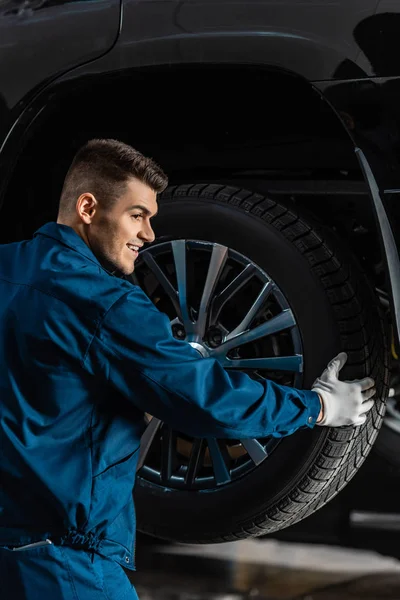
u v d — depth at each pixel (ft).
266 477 8.93
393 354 10.95
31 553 6.14
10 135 9.27
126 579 6.48
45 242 6.47
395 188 7.97
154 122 9.73
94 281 6.16
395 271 8.04
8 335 6.20
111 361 6.14
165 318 6.23
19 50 9.14
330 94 8.09
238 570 11.47
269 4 8.24
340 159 9.58
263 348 9.13
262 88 9.12
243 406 6.36
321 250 8.76
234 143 9.71
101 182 6.52
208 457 9.62
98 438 6.26
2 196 9.43
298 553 12.15
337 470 8.87
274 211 8.94
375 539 12.66
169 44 8.56
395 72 7.84
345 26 7.97
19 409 6.14
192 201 9.16
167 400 6.19
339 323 8.63
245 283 8.98
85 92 9.21
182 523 9.32
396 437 12.66
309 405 6.88
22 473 6.15
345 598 10.51
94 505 6.20
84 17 8.90
